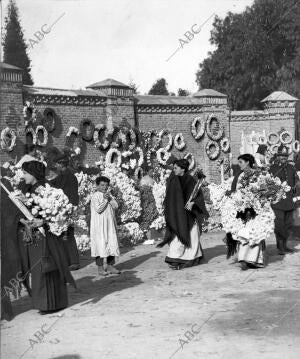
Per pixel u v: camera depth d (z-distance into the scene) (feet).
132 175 65.00
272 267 33.12
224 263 35.22
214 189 40.45
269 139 82.94
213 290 27.55
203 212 34.68
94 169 58.23
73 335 20.77
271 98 83.10
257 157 81.15
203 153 75.05
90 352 18.84
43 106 58.03
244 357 17.89
